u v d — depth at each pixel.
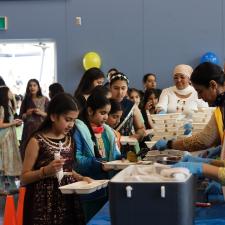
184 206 1.41
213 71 2.35
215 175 1.78
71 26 8.55
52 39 8.55
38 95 6.79
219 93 2.35
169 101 4.35
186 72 4.31
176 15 8.41
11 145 5.91
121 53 8.51
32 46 9.14
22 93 9.58
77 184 2.29
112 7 8.48
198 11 8.36
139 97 6.08
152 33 8.47
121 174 1.58
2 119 5.86
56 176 2.41
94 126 3.04
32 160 2.46
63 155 2.49
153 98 5.80
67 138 2.57
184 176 1.48
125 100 3.99
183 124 3.22
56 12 8.54
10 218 2.51
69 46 8.56
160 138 3.18
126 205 1.43
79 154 2.80
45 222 2.42
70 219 2.46
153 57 8.48
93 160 2.76
